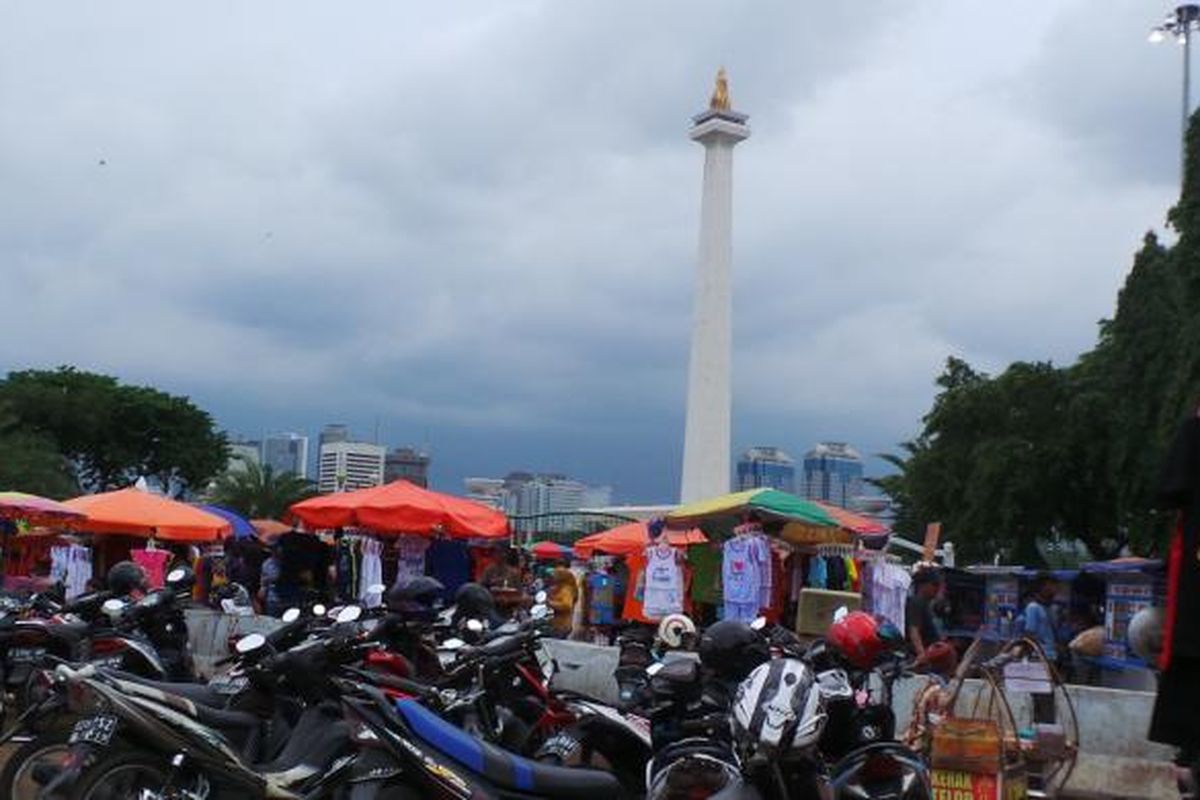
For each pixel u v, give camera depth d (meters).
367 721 6.15
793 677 5.38
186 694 7.36
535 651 8.72
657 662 8.58
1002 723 9.16
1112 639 15.52
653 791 6.44
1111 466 37.06
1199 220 31.42
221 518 19.48
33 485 49.75
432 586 9.16
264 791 6.56
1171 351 33.97
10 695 9.73
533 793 6.25
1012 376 43.19
